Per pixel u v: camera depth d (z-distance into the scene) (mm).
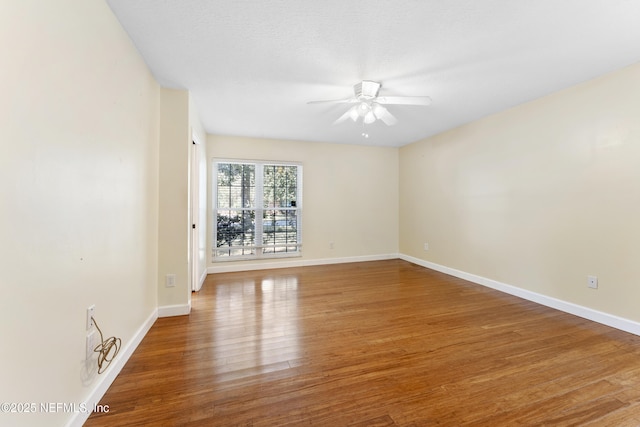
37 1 1035
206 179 4285
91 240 1439
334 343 2176
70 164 1255
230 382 1683
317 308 2920
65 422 1226
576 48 2037
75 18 1275
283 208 4836
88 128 1399
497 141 3502
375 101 2619
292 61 2209
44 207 1089
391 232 5535
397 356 1987
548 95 2922
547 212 2965
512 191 3330
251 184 4645
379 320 2617
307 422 1373
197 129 3330
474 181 3852
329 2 1562
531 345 2145
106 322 1605
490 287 3631
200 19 1711
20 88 960
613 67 2342
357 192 5273
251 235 4656
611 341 2197
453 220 4230
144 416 1403
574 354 2010
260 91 2773
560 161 2832
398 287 3660
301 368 1836
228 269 4473
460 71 2379
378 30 1818
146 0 1549
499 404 1503
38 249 1059
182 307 2736
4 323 905
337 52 2084
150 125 2389
